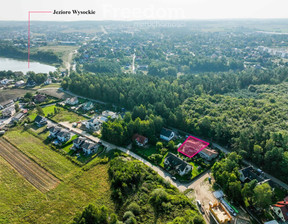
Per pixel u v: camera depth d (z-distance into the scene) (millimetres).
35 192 73312
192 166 85438
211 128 103625
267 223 60688
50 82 193125
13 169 83875
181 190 75375
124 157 91250
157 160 89250
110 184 76438
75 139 100188
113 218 57844
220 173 76562
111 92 147125
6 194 72188
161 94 136500
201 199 71562
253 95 150000
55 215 65125
